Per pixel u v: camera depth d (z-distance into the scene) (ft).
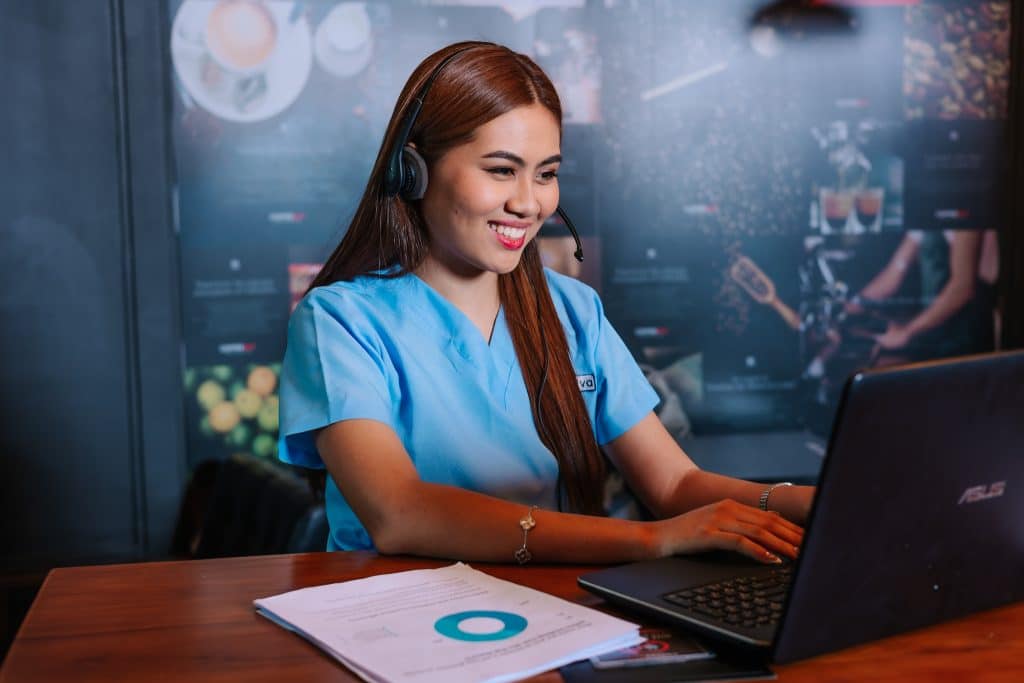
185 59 8.79
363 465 3.93
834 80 9.73
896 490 2.56
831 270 9.89
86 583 3.34
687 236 9.68
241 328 9.11
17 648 2.77
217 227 8.98
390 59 9.08
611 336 5.11
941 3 9.78
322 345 4.29
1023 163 9.95
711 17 9.50
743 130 9.65
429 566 3.56
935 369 2.51
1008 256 10.08
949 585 2.83
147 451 9.02
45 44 8.59
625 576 3.16
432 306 4.62
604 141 9.46
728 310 9.80
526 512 3.59
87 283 8.84
